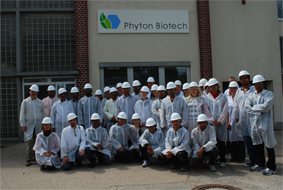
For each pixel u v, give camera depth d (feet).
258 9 34.14
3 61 29.53
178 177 14.64
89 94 21.40
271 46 34.35
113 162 18.51
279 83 34.40
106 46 29.68
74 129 17.40
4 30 29.76
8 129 28.94
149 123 16.83
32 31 29.81
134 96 20.94
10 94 29.27
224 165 16.57
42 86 29.71
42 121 18.06
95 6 29.68
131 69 30.12
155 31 30.30
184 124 16.89
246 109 15.08
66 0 30.17
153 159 18.88
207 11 31.01
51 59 29.81
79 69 28.91
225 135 16.51
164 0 30.58
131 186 13.39
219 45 33.30
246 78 16.11
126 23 29.94
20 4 29.76
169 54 30.53
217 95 16.81
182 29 30.76
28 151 18.20
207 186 13.01
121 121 18.06
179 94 21.01
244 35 33.73
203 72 30.50
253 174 14.73
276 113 34.17
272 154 14.48
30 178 15.06
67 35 30.07
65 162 16.66
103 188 13.23
